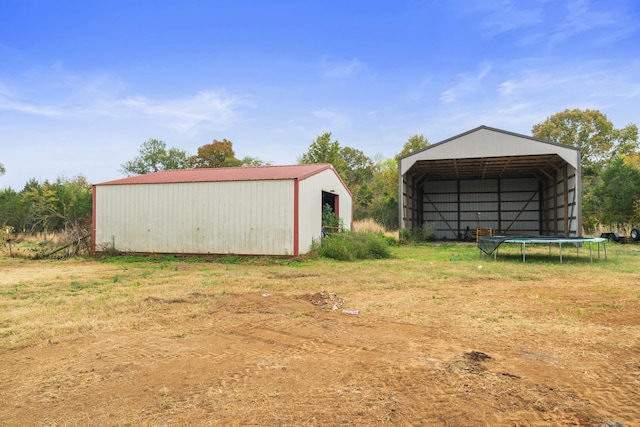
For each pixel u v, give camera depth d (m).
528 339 4.65
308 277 9.53
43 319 5.62
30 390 3.38
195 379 3.55
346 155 53.28
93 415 2.94
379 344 4.50
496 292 7.57
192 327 5.22
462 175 25.98
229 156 43.44
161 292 7.54
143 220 14.81
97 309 6.19
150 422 2.83
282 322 5.45
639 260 12.94
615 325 5.21
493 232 25.81
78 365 3.92
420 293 7.51
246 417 2.88
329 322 5.45
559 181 22.03
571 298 6.96
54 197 31.38
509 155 19.50
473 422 2.79
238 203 13.87
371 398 3.15
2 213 30.27
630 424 2.75
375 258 14.12
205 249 14.14
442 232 27.47
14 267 12.15
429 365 3.83
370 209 38.28
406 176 22.88
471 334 4.86
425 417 2.86
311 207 14.86
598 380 3.47
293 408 3.00
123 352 4.27
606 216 25.81
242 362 3.96
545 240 12.66
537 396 3.16
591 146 44.66
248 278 9.29
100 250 15.23
